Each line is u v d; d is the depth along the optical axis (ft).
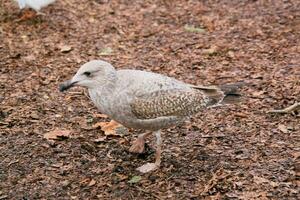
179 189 23.20
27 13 41.42
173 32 39.81
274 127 27.68
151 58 36.06
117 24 41.01
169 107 23.29
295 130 27.35
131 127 23.98
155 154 25.84
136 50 37.24
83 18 41.83
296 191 22.79
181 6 44.16
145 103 22.89
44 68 34.58
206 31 39.88
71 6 43.65
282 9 42.91
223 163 24.76
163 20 41.78
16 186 23.76
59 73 34.01
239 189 23.02
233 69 34.27
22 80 33.04
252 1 44.57
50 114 29.30
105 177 24.22
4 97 31.04
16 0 40.09
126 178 24.09
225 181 23.50
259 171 24.12
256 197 22.50
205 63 35.17
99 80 22.65
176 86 23.70
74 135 27.35
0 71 34.09
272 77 32.86
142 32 39.88
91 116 29.14
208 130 27.48
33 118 28.89
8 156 25.64
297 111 28.99
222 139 26.71
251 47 37.11
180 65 35.01
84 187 23.63
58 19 41.42
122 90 22.77
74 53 36.68
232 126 27.84
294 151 25.55
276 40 38.04
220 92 24.63
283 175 23.84
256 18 41.57
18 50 36.86
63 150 26.11
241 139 26.68
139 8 43.83
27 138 27.04
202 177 23.85
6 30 39.63
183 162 24.97
